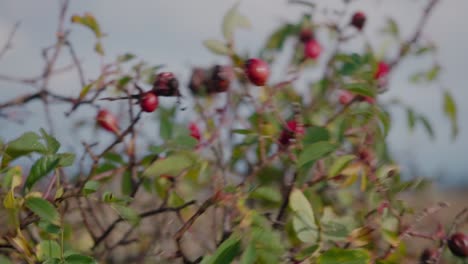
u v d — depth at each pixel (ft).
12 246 3.46
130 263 3.77
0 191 3.46
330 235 3.44
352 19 4.07
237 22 3.75
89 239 3.95
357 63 3.90
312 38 4.13
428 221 3.73
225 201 3.47
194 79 3.71
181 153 3.64
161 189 3.81
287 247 3.55
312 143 3.56
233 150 3.76
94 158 3.64
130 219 3.43
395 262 3.51
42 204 3.38
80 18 3.83
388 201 3.55
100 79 3.79
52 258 3.40
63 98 3.84
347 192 3.86
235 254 3.35
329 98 4.01
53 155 3.43
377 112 3.76
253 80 3.67
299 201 3.46
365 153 3.69
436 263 3.64
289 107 3.92
